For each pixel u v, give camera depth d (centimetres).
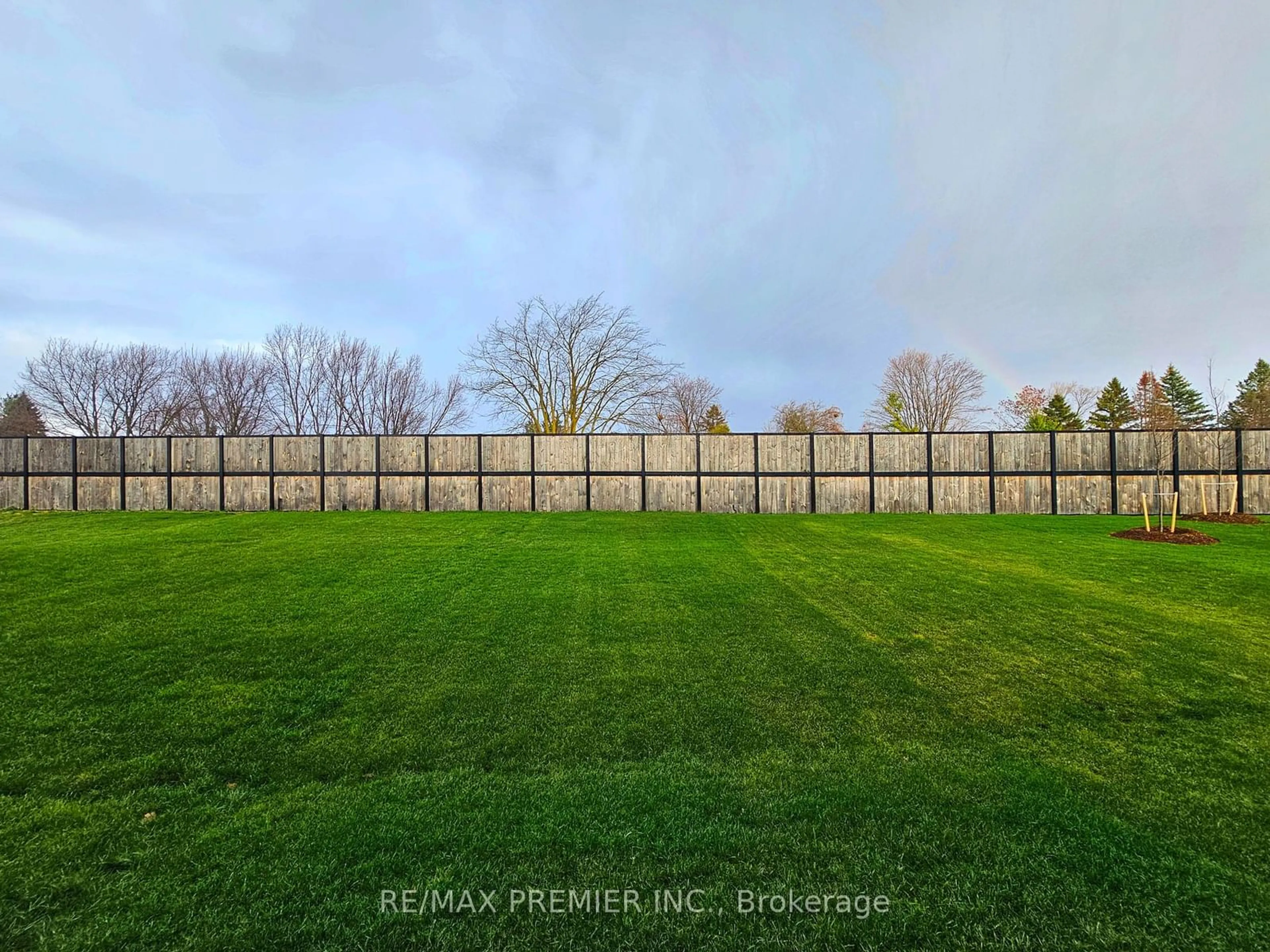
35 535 1052
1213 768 301
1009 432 1537
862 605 617
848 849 237
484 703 382
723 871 225
